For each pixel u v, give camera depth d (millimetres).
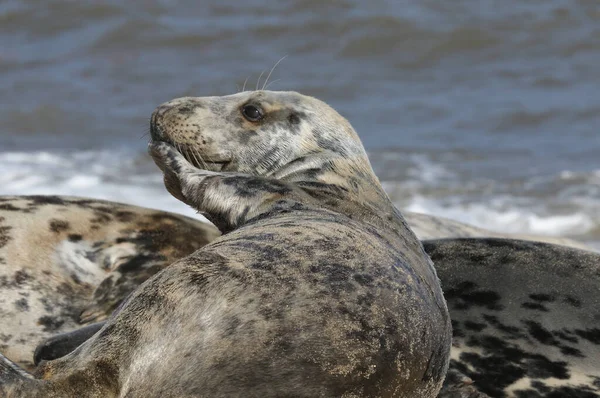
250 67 97625
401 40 104625
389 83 95375
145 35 104500
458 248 27188
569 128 82125
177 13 111000
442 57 103062
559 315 25078
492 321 25359
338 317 17875
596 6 113562
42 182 60531
